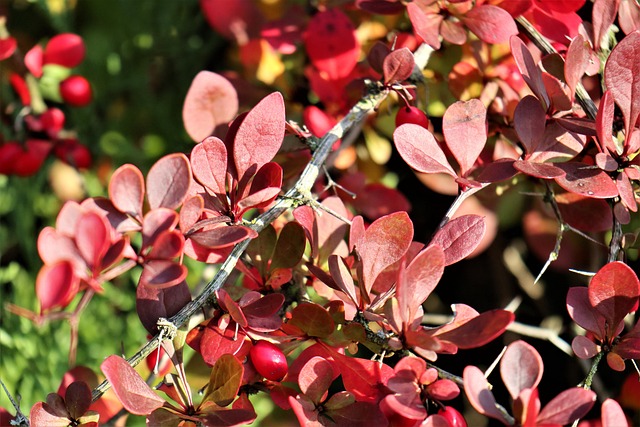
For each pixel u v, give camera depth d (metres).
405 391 0.30
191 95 0.35
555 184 0.37
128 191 0.32
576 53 0.33
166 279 0.31
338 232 0.35
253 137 0.33
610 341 0.32
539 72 0.33
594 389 0.44
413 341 0.30
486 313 0.30
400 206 0.41
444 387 0.30
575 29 0.37
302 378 0.31
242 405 0.32
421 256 0.30
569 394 0.30
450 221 0.32
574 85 0.33
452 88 0.40
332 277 0.32
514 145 0.38
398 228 0.32
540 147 0.33
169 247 0.31
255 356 0.32
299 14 0.43
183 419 0.31
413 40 0.41
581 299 0.32
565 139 0.34
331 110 0.41
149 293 0.32
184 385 0.31
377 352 0.32
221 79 0.35
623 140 0.34
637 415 0.41
